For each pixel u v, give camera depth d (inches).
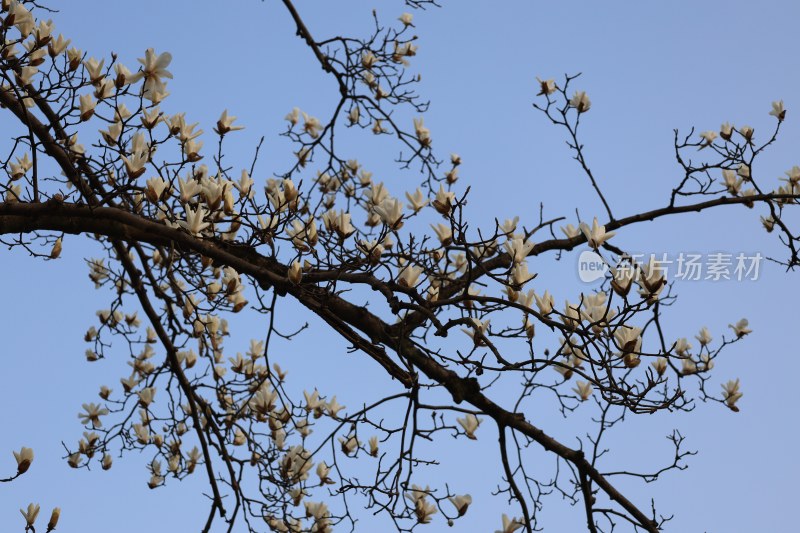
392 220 157.4
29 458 170.6
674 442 181.5
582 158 236.5
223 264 159.9
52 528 179.2
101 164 168.7
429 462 177.6
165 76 172.2
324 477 251.0
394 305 152.6
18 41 176.7
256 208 157.0
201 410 253.6
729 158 247.0
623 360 153.3
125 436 268.1
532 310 149.3
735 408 233.3
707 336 235.1
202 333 246.7
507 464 176.4
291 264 157.8
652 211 237.0
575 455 177.6
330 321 158.2
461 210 146.9
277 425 248.5
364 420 176.4
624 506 179.2
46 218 162.9
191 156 177.8
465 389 170.2
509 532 192.9
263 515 236.5
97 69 177.0
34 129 193.2
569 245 221.8
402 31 309.0
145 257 238.7
